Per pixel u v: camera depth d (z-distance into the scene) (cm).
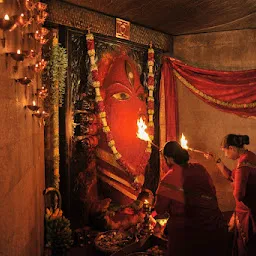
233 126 553
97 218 427
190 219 271
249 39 543
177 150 280
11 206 162
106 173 464
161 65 551
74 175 427
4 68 160
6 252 150
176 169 278
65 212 415
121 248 358
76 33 434
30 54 203
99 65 460
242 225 322
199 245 269
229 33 549
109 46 475
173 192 274
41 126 349
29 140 238
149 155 518
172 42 572
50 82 387
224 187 555
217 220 275
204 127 560
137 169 500
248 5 455
